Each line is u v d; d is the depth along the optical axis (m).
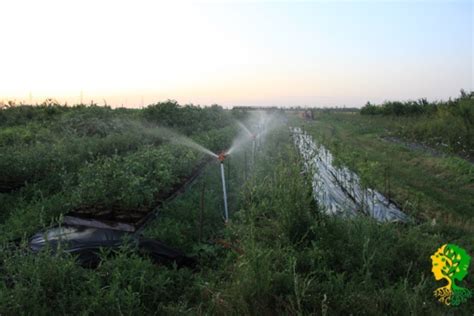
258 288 3.32
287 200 4.88
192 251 4.67
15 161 7.21
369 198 6.56
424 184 8.72
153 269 3.90
